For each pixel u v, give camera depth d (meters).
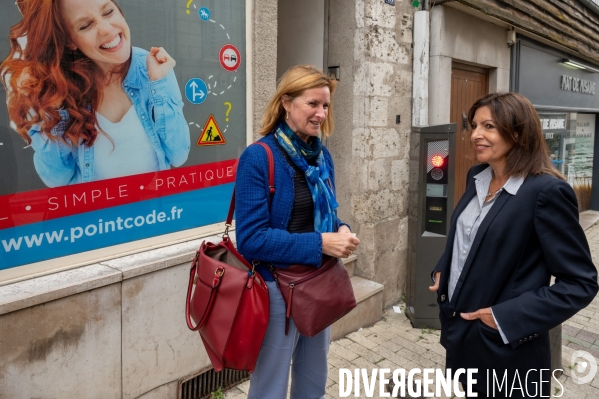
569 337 3.93
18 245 2.12
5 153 2.05
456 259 1.88
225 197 3.06
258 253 1.67
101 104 2.38
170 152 2.71
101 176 2.40
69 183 2.28
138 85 2.53
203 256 1.78
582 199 10.41
